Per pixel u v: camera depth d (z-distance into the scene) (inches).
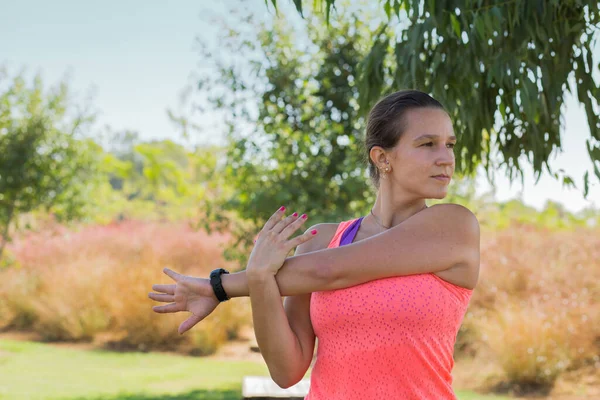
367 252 60.3
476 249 62.2
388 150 63.7
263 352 65.1
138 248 492.4
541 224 636.7
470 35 100.2
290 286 62.5
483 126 112.8
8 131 413.4
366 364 60.0
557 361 280.2
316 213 260.2
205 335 350.6
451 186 271.4
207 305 65.4
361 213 266.4
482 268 390.3
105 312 384.8
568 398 260.7
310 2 263.0
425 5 97.0
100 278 398.9
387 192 65.3
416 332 59.4
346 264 60.4
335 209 268.5
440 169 61.7
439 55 105.2
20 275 437.7
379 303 59.3
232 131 274.5
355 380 60.5
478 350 317.7
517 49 99.2
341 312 60.6
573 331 301.3
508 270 387.5
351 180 255.1
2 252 435.5
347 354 60.7
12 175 407.8
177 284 66.4
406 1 96.3
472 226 62.1
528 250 434.6
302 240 63.3
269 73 271.1
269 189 266.7
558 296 347.3
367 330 59.9
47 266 461.7
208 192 323.6
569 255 430.3
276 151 270.8
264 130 270.8
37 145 414.6
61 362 315.0
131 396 244.5
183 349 354.6
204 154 292.2
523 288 375.2
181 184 811.4
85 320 374.9
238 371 302.0
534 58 104.1
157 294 67.5
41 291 421.1
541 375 276.2
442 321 60.2
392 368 59.7
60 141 424.2
